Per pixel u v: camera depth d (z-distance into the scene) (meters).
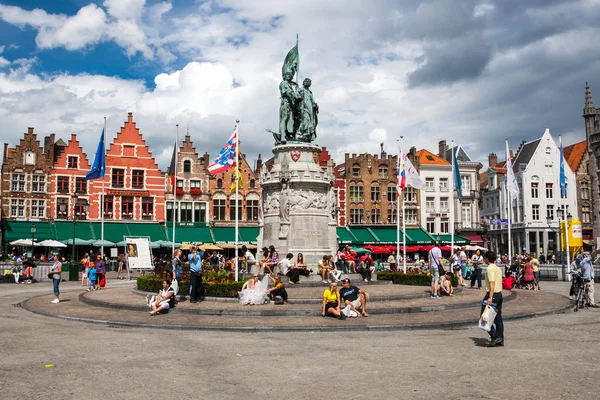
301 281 22.77
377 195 62.84
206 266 23.03
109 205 53.78
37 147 52.09
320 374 9.26
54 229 50.69
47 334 13.78
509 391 8.02
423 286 24.89
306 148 26.22
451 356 10.73
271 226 25.86
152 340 12.91
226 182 57.25
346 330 14.45
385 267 45.50
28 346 11.97
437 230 64.88
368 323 15.10
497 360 10.27
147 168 55.25
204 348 11.84
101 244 43.78
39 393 8.00
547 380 8.66
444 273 22.11
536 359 10.34
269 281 20.38
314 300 18.48
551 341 12.52
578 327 14.97
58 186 52.56
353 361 10.34
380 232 60.88
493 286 11.62
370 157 63.03
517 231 66.56
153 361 10.39
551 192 67.06
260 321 15.58
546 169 67.19
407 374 9.19
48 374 9.25
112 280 36.47
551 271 38.16
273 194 26.08
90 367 9.82
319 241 25.45
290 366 9.92
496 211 72.00
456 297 21.19
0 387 8.34
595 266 40.62
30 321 16.45
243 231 56.19
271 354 11.12
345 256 27.19
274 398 7.79
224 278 20.77
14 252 48.34
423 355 10.87
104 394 7.97
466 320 15.66
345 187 61.44
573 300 21.91
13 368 9.71
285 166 25.56
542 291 27.39
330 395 7.91
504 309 18.66
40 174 51.91
